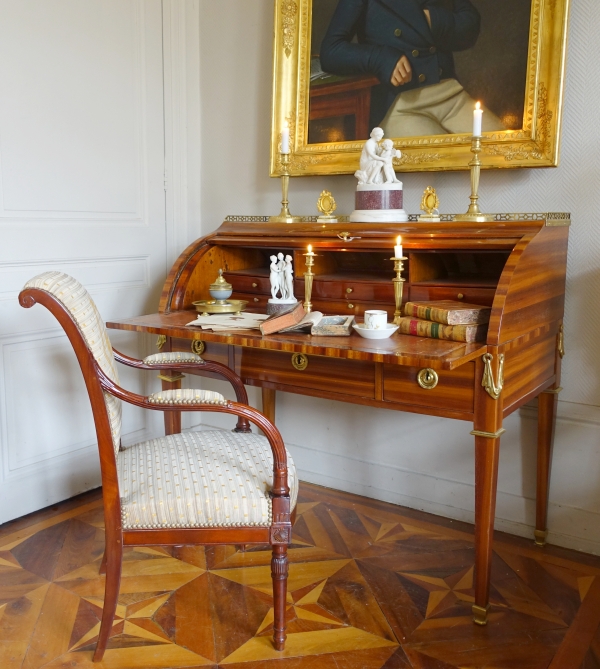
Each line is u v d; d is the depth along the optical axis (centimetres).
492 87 251
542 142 242
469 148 257
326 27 287
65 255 287
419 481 291
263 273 284
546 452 251
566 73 239
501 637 203
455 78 259
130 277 318
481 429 196
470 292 227
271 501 185
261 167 321
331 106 290
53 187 281
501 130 251
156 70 318
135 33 307
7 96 261
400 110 273
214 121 335
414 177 277
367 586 230
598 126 237
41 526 273
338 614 214
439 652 196
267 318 245
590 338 247
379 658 193
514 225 221
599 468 250
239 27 319
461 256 259
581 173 242
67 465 298
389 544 261
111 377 186
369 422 302
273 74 300
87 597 222
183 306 276
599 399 249
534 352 223
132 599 221
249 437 221
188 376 359
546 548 259
